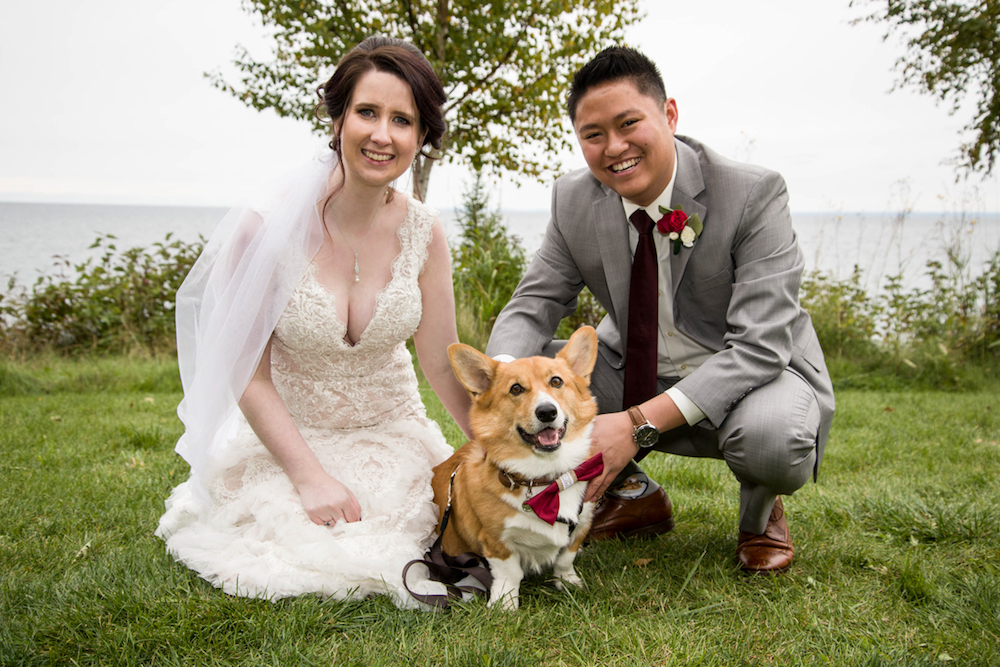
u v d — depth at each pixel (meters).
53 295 7.94
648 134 2.36
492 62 9.20
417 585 2.17
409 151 2.28
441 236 2.65
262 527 2.25
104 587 2.08
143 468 3.48
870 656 1.79
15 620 1.90
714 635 1.93
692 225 2.54
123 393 6.14
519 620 2.00
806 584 2.29
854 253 19.09
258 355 2.26
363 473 2.43
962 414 5.26
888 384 6.97
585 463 2.24
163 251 8.41
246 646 1.85
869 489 3.23
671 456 3.92
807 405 2.32
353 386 2.55
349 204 2.40
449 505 2.43
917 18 8.30
